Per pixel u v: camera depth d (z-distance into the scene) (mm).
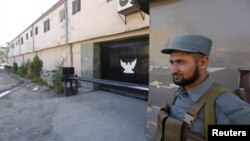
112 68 10367
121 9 7777
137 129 4832
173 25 3389
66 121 5750
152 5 3781
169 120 1282
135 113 6176
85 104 7680
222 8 2727
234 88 2615
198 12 3014
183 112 1254
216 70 2805
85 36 11555
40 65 18359
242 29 2527
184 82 1207
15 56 38281
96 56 11078
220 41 2754
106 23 9617
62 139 4508
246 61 2498
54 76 10875
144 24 7422
